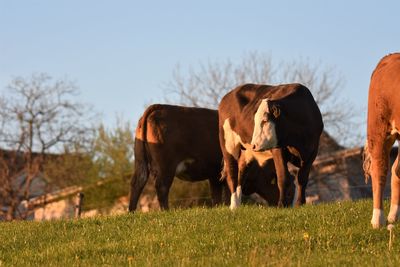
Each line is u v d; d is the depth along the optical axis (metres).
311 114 17.44
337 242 11.86
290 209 15.13
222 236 12.88
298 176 17.45
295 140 17.20
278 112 16.77
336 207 14.84
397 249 11.13
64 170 42.25
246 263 10.59
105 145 42.22
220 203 22.33
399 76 11.97
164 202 21.42
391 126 12.19
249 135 18.36
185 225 14.13
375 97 12.35
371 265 10.03
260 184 21.47
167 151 21.50
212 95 42.16
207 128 21.83
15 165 42.59
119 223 15.40
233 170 19.31
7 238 14.59
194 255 11.73
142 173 21.58
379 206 12.51
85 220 16.08
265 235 12.60
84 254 12.52
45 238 14.42
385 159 12.41
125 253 12.38
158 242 12.85
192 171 21.91
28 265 11.81
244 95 19.14
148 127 21.59
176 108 21.86
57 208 44.59
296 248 11.70
